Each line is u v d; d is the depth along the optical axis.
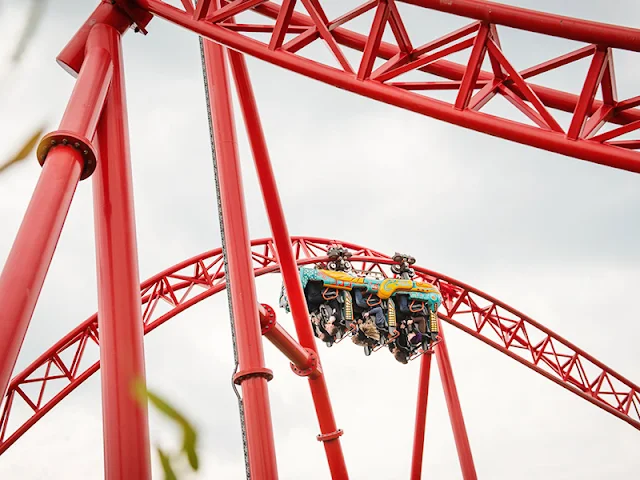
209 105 15.95
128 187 9.88
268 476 12.91
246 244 14.84
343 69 10.83
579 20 8.98
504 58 9.77
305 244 31.30
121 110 10.51
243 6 11.48
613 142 9.67
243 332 14.01
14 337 6.55
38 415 25.33
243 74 16.52
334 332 25.56
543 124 9.98
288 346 17.83
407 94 10.36
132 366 8.55
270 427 13.38
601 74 9.20
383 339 25.95
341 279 24.86
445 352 32.62
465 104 10.02
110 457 7.95
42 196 7.89
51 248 7.62
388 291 25.53
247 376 13.70
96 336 26.98
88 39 11.04
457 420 31.53
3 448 24.84
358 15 10.77
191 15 11.74
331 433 19.34
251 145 16.92
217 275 28.16
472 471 30.72
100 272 9.18
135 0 11.70
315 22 10.95
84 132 8.95
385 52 14.92
